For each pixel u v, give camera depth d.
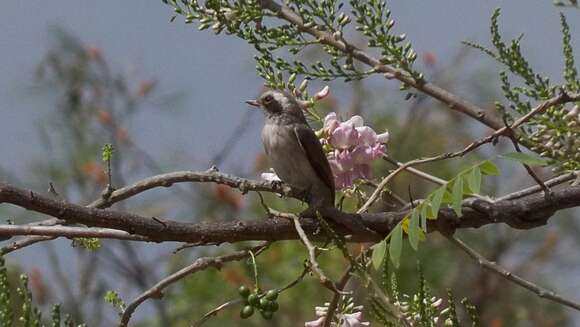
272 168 11.15
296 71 9.97
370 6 9.80
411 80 9.83
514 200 8.95
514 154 7.27
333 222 8.87
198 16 9.92
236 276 17.03
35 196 7.87
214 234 8.39
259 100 11.30
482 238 18.66
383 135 9.58
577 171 9.07
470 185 7.22
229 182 8.65
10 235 8.22
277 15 9.99
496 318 18.12
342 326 8.71
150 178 8.54
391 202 10.54
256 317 17.05
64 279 17.00
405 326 7.35
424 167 17.98
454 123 18.42
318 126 12.51
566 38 9.27
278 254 17.08
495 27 9.37
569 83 9.25
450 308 7.42
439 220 8.91
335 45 9.91
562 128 9.00
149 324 17.67
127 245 18.11
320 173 10.25
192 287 17.44
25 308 7.20
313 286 16.92
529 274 18.72
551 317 18.56
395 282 7.86
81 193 18.36
